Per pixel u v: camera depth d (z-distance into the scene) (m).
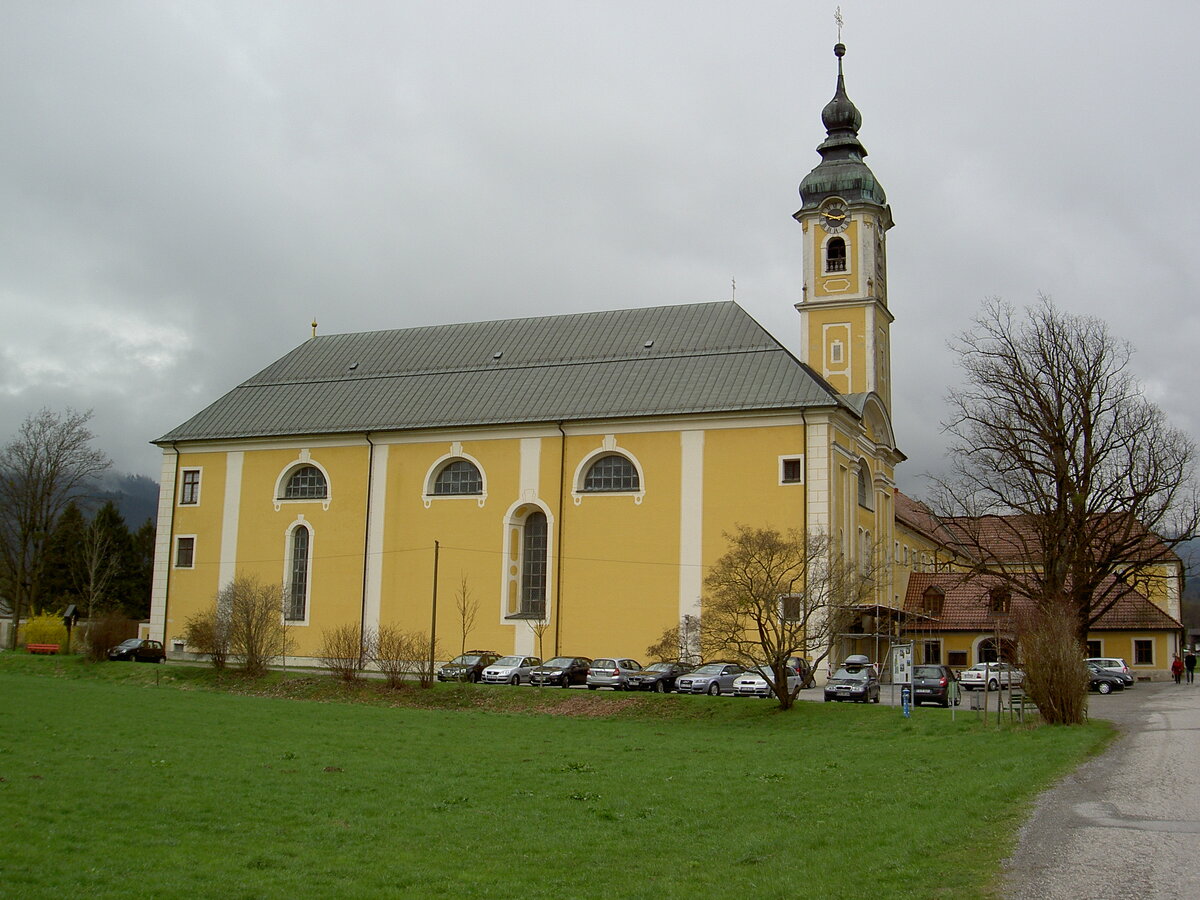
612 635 63.69
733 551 52.72
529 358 73.38
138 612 107.62
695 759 31.33
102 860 17.00
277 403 77.38
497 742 35.50
